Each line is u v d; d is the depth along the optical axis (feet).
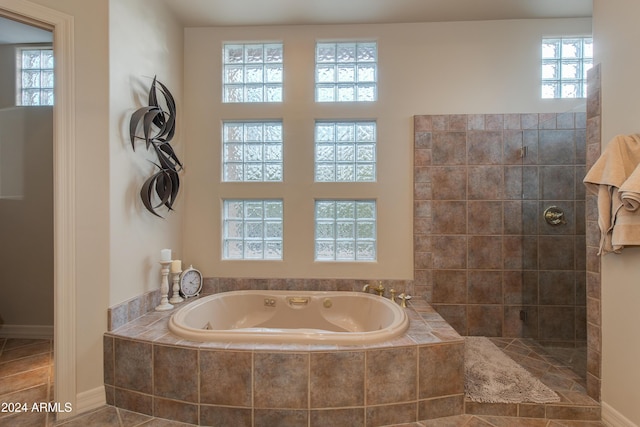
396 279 8.21
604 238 4.84
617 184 4.50
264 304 7.99
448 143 8.07
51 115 8.57
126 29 6.16
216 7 7.59
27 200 8.57
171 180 7.44
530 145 7.80
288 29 8.32
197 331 5.41
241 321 7.83
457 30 8.14
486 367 6.37
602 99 5.22
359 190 8.24
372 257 8.39
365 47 8.44
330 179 8.41
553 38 8.07
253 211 8.57
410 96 8.19
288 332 5.34
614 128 5.00
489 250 8.02
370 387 5.02
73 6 5.33
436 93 8.15
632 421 4.72
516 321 7.95
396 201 8.21
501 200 7.98
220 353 5.02
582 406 5.21
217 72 8.41
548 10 7.64
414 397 5.15
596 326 5.34
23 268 8.60
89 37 5.49
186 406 5.11
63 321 5.20
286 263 8.34
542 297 7.67
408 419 5.13
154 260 7.07
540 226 7.71
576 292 7.34
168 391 5.18
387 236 8.23
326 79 8.46
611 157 4.63
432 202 8.11
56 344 5.17
